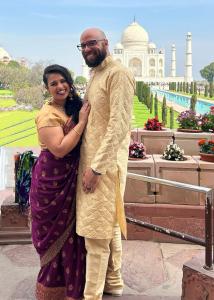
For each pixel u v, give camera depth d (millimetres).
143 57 85625
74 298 2395
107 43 2262
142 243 3879
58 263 2426
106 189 2229
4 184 7434
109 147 2102
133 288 2891
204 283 2209
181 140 5012
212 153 4043
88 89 2326
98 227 2229
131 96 2168
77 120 2338
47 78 2293
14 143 13883
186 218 3883
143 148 4301
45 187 2312
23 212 3818
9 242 3795
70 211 2357
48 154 2303
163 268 3266
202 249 3717
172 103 36594
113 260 2635
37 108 24266
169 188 3951
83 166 2279
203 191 2283
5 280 3059
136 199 4000
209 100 36688
